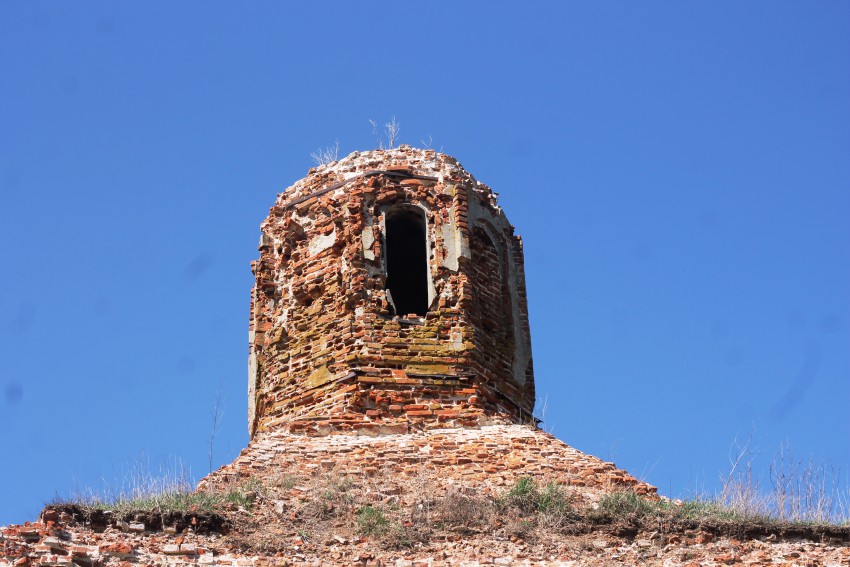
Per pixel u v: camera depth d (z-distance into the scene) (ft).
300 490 124.16
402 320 141.69
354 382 138.31
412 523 119.85
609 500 123.65
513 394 145.38
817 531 121.90
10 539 109.29
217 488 123.95
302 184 151.43
